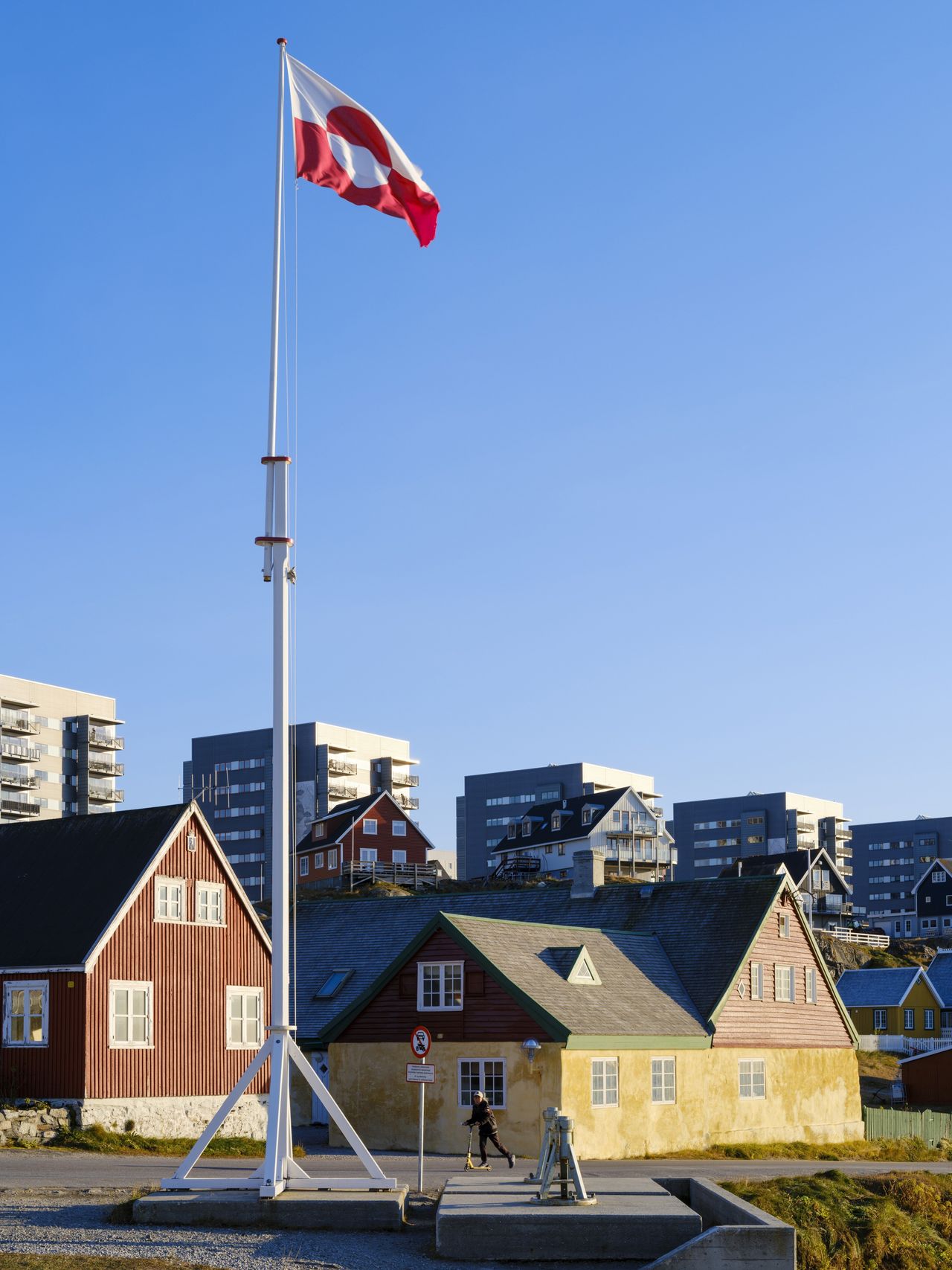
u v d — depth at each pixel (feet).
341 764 580.30
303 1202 73.77
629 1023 136.26
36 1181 86.48
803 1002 167.02
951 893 552.41
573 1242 70.08
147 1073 126.21
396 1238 72.49
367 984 160.76
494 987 130.31
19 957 124.47
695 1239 69.05
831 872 496.64
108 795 519.60
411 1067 83.35
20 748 490.08
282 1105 76.28
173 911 132.36
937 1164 138.82
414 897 180.04
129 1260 64.54
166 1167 99.91
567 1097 125.59
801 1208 93.09
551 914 176.76
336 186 76.95
